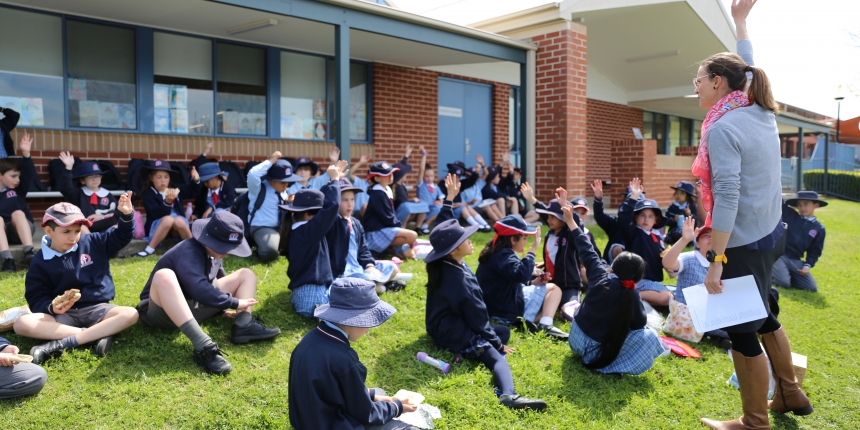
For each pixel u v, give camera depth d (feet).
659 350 13.61
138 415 10.53
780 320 18.38
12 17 22.58
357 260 17.38
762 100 9.83
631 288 13.00
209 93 27.71
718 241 9.81
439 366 13.03
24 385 10.68
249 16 24.23
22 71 22.90
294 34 27.27
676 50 40.96
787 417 12.17
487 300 15.84
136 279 16.69
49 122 23.56
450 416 11.32
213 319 14.48
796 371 12.69
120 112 25.27
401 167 27.55
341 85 23.31
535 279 16.29
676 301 16.42
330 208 15.05
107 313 12.85
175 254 13.05
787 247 22.70
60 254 12.91
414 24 25.82
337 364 8.85
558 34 30.94
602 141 47.96
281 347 13.62
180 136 26.17
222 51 28.07
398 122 34.47
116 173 23.89
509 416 11.40
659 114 55.52
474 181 30.01
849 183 70.44
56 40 23.56
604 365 13.38
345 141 23.57
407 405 10.53
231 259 19.22
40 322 12.29
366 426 9.50
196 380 11.87
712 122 10.06
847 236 35.17
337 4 22.91
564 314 16.67
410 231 21.09
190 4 22.53
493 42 29.78
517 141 42.16
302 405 8.82
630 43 40.14
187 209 22.41
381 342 14.28
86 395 11.04
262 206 19.83
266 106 29.55
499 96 40.40
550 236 17.80
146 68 25.64
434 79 36.24
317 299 14.93
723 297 10.13
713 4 36.86
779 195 10.18
